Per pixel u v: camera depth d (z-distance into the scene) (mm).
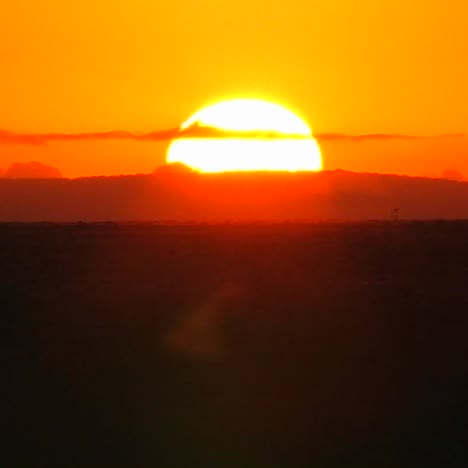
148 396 69188
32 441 59219
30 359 80312
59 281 132375
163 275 140625
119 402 67688
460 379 73688
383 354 82562
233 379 74188
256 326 95438
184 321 98500
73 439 59812
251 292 120875
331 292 120375
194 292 120250
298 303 110188
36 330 93375
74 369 76875
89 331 92812
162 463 56000
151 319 99750
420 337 89500
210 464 55938
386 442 59281
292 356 82062
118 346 85875
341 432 61094
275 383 73000
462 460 56312
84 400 68062
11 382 72688
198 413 65250
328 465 55688
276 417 64250
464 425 62344
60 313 103188
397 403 67375
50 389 70750
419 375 75125
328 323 97125
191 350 84250
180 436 60375
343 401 67938
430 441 59406
